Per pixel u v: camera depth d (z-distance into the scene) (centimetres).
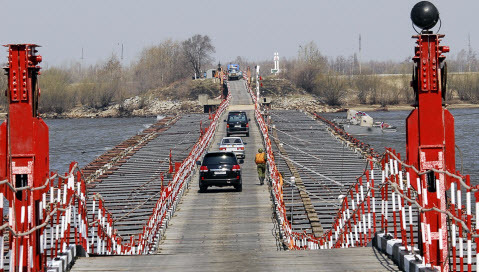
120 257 2581
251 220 5416
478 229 1786
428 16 2164
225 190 7162
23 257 2061
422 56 2188
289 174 8962
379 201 6341
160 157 11394
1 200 1736
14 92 2081
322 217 6456
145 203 7106
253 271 2297
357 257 2477
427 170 2194
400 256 2286
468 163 12144
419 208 2027
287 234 4381
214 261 2488
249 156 10269
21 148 2088
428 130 2191
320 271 2267
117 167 10250
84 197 2809
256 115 16650
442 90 2222
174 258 2555
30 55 2103
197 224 5319
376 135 18662
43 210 2144
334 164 10106
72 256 2438
